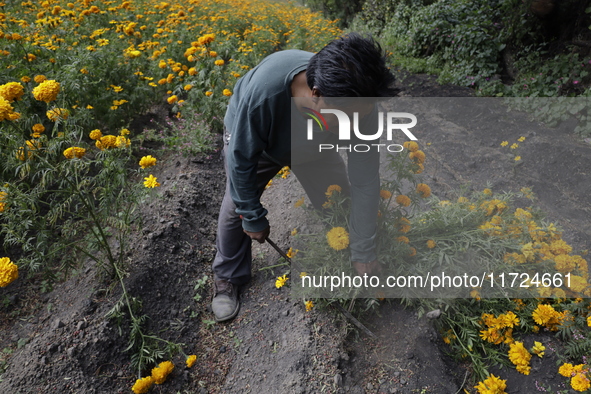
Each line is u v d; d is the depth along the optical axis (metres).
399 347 2.10
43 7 5.34
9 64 3.46
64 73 3.38
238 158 1.81
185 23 5.95
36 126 2.40
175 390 2.02
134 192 2.35
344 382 1.95
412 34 8.05
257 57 5.75
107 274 2.36
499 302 2.21
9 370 1.94
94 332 2.07
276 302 2.40
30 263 2.08
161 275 2.49
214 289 2.50
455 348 2.13
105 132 3.76
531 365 2.01
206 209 3.22
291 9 12.15
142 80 4.32
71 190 2.18
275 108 1.65
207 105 4.03
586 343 1.94
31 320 2.20
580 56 5.14
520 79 5.66
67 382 1.91
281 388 1.92
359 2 12.77
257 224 1.99
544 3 5.41
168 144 3.79
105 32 5.11
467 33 6.50
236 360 2.17
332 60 1.38
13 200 2.07
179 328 2.30
